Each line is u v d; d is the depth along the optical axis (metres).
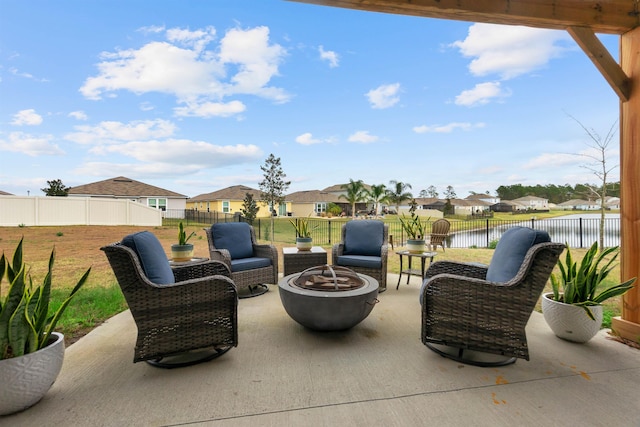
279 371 2.21
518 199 53.88
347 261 4.39
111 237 11.63
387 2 2.56
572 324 2.60
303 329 2.99
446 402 1.85
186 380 2.09
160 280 2.34
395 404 1.83
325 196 39.88
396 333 2.89
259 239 12.96
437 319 2.42
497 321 2.22
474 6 2.64
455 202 49.12
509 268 2.33
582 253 7.87
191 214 22.56
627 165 2.79
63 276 5.46
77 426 1.65
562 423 1.66
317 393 1.94
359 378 2.12
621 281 2.82
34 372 1.75
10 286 1.73
